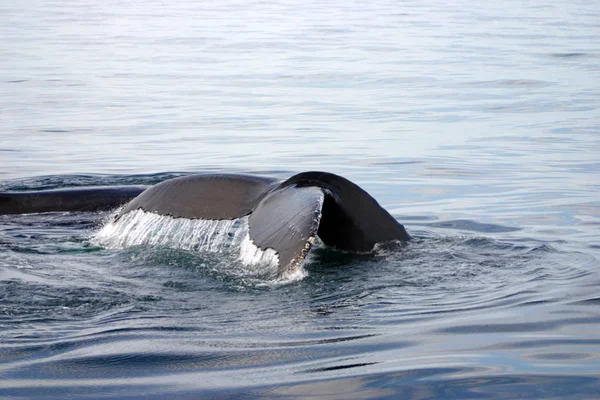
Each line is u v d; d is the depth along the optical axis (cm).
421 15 15988
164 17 15588
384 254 2827
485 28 13425
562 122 6209
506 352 2066
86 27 13638
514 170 4759
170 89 7862
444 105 7019
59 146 5488
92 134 5866
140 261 2775
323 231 2833
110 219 3388
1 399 1797
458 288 2558
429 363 1989
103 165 4953
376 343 2114
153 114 6612
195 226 3103
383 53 10469
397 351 2066
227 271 2652
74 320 2262
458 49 10794
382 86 8050
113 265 2745
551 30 13012
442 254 2898
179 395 1816
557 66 9256
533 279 2670
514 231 3478
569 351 2075
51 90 7744
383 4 19212
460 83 8188
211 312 2322
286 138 5716
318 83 8231
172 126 6144
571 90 7700
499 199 4103
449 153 5228
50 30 13075
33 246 2980
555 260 2916
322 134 5847
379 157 5128
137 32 12988
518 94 7519
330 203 2752
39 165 4947
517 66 9275
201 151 5325
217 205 2761
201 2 19888
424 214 3812
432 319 2291
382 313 2328
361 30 13225
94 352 2047
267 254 2414
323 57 10138
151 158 5138
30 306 2356
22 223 3347
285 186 2706
